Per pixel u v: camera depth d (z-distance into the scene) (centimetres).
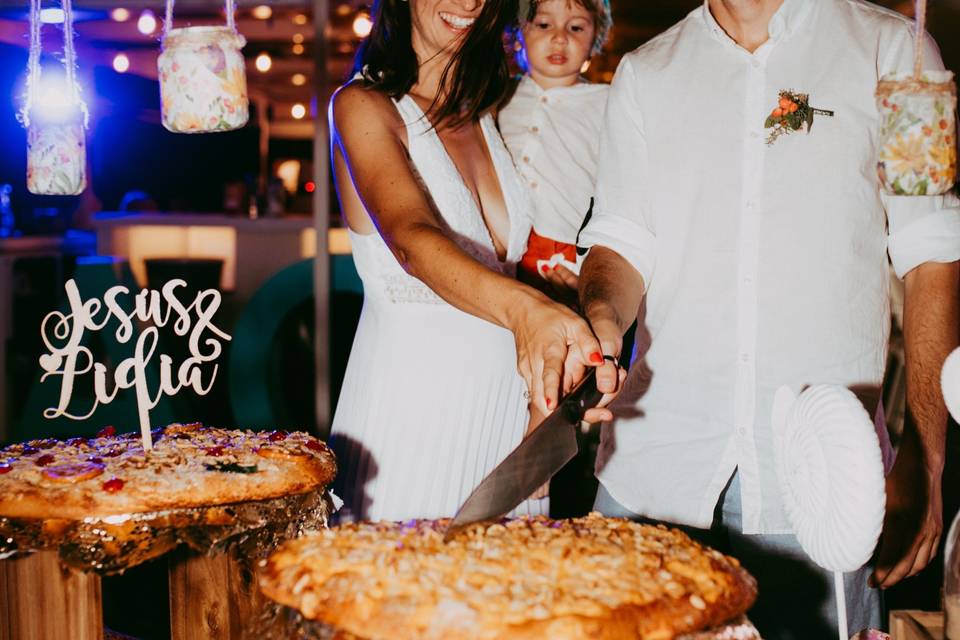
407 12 214
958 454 330
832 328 183
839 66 183
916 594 319
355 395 223
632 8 449
